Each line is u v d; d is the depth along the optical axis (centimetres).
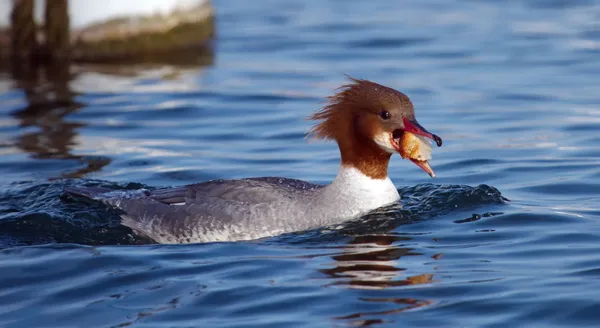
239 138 1634
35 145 1587
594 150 1455
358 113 1123
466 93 1941
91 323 838
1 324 845
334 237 1066
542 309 820
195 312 849
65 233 1105
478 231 1070
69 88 2025
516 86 1984
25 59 2297
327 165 1445
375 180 1146
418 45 2472
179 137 1645
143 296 894
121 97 1945
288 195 1113
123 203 1158
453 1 3112
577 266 925
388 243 1037
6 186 1320
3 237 1092
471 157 1456
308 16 2920
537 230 1061
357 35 2617
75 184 1306
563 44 2416
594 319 798
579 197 1206
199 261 988
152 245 1066
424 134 1078
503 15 2853
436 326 796
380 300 857
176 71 2195
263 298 873
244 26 2781
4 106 1875
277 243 1052
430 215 1138
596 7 2902
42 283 938
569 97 1862
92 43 2308
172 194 1144
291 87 2033
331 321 815
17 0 2259
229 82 2086
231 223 1083
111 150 1551
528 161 1414
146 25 2359
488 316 812
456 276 912
